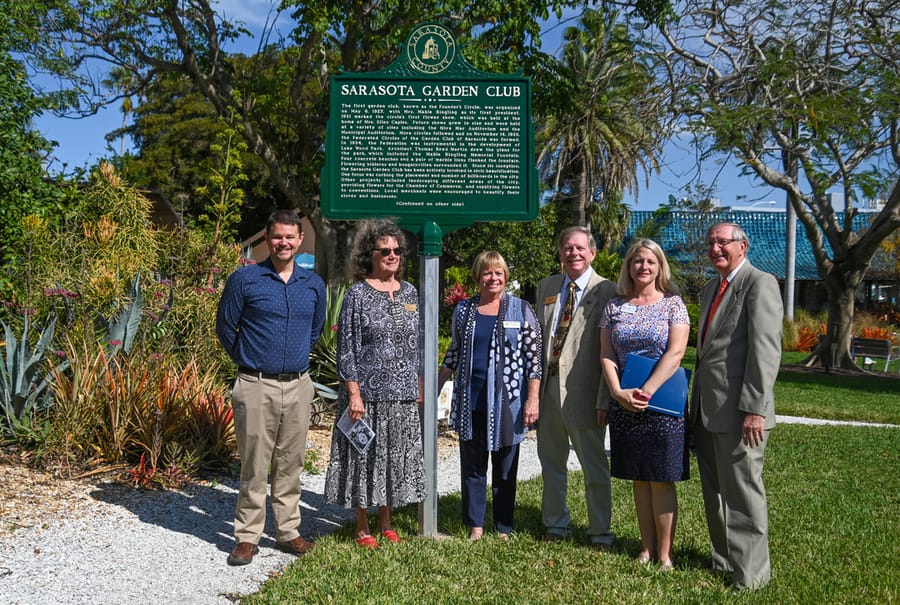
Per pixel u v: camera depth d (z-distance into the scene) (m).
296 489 5.05
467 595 4.21
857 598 4.26
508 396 5.17
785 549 5.15
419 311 5.24
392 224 5.09
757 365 4.37
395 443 4.96
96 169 11.18
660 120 17.06
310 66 18.58
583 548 5.07
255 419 4.80
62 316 8.02
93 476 6.15
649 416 4.68
